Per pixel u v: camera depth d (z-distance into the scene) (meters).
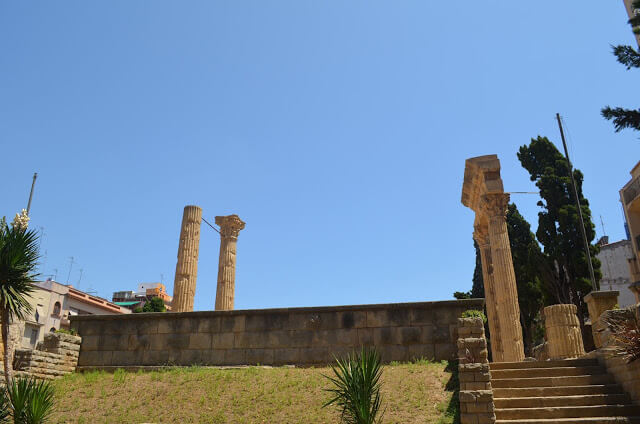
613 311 12.55
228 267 31.67
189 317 18.55
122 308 55.62
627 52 15.48
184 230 28.33
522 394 12.05
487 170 24.41
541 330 41.50
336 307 17.38
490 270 27.70
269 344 17.50
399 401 12.27
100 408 13.79
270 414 12.48
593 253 33.00
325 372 15.32
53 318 44.84
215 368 16.88
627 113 15.60
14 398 12.30
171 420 12.70
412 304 16.84
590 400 11.51
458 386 12.84
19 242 15.30
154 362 18.27
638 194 31.80
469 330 12.85
